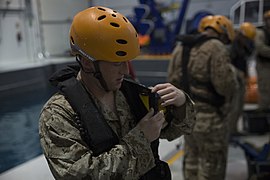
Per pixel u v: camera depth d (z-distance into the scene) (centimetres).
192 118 118
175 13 1107
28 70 884
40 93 849
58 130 91
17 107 712
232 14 760
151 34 945
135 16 933
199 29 239
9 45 972
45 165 330
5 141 502
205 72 210
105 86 97
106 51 90
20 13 1009
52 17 1161
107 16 93
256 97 518
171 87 110
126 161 90
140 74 930
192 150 242
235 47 357
